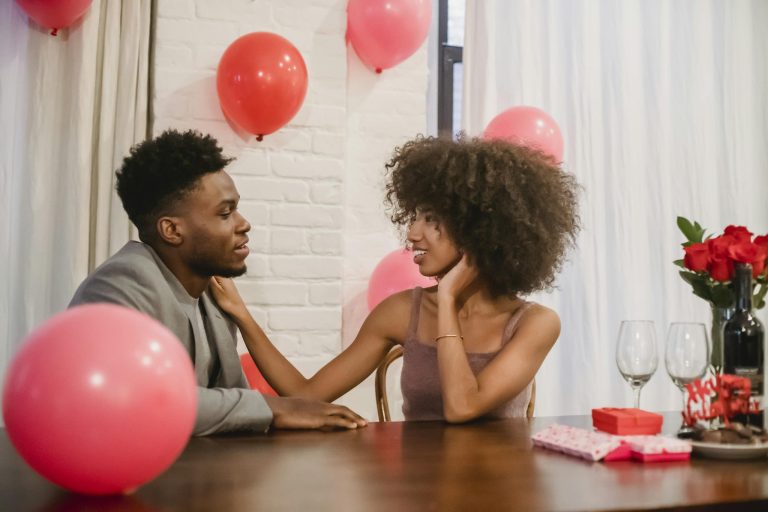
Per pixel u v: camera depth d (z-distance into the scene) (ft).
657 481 3.49
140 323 3.06
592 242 11.16
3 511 2.90
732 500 3.19
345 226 10.06
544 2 11.05
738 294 4.42
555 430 4.37
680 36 11.92
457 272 5.71
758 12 12.25
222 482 3.34
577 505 3.04
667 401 11.52
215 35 9.27
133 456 2.93
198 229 5.77
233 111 8.64
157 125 9.11
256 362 6.33
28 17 8.83
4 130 8.79
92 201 8.98
